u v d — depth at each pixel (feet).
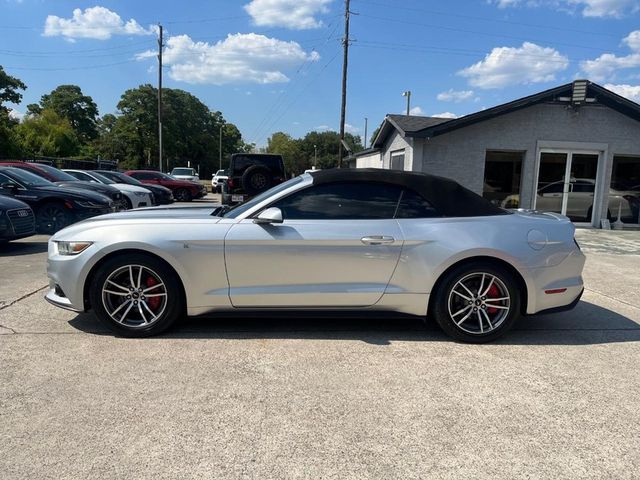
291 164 351.46
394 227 13.35
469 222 13.64
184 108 283.59
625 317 16.61
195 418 9.32
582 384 11.19
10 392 10.18
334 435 8.86
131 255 13.07
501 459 8.25
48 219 33.30
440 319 13.56
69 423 9.04
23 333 13.65
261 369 11.59
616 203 45.75
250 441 8.61
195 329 14.24
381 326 14.96
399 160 50.24
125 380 10.84
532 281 13.47
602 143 44.01
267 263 13.14
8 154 133.28
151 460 8.00
